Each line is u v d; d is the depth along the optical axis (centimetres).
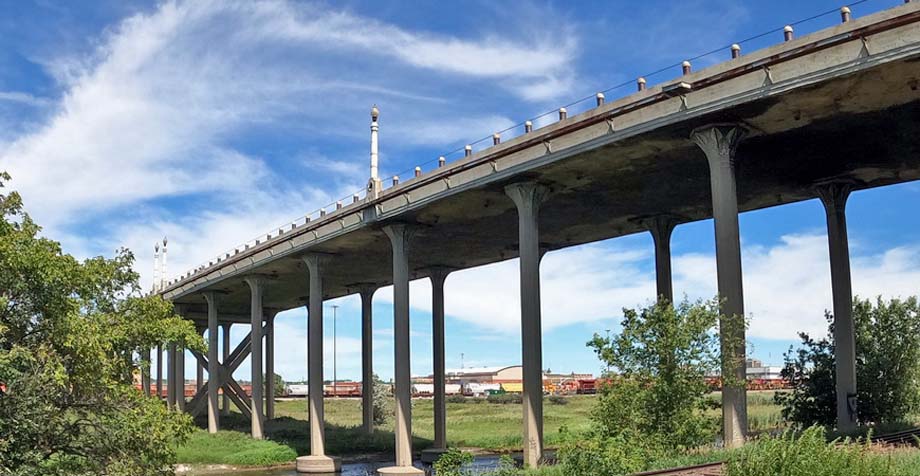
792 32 2878
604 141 3512
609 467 2423
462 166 4259
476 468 4516
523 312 4072
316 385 5831
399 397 4956
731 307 3127
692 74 3184
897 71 2702
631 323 2892
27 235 2453
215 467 5797
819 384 4394
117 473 2519
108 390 2595
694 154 3656
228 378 8556
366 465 5838
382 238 5512
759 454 1788
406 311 5012
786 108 3077
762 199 4709
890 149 3672
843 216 4291
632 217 5094
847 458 1697
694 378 2809
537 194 4125
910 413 4341
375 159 5059
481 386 18375
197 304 9544
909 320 4397
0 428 2336
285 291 8212
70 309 2486
